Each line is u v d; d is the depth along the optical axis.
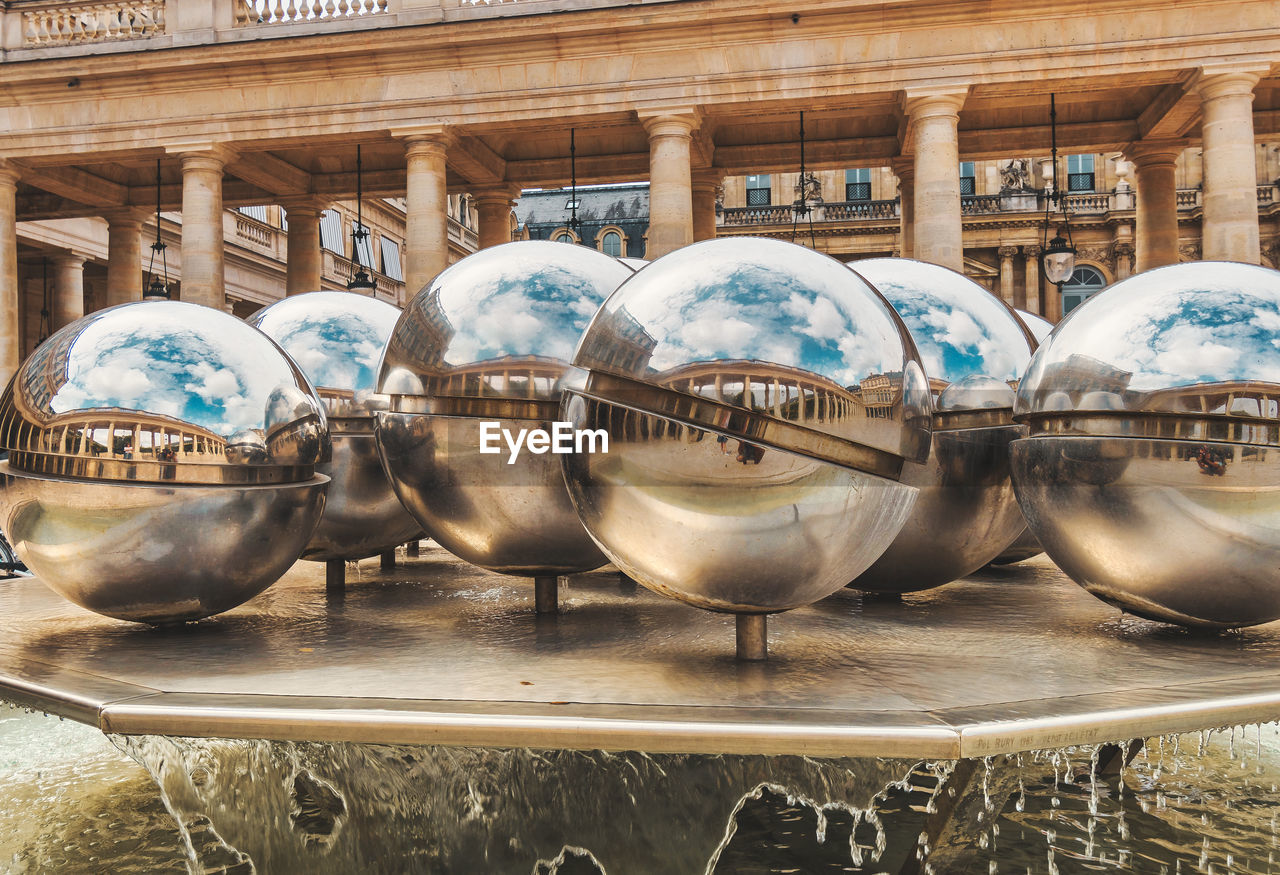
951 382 2.97
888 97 21.00
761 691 1.96
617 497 2.11
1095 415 2.44
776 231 44.94
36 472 2.54
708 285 2.09
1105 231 43.66
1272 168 41.41
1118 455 2.38
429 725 1.75
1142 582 2.46
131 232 27.83
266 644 2.53
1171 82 20.36
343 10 23.16
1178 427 2.33
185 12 23.00
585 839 1.94
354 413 3.50
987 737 1.66
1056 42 20.00
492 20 21.41
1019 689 1.97
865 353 2.08
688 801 1.92
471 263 2.91
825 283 2.12
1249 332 2.30
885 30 20.48
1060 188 44.19
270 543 2.66
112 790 2.95
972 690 1.97
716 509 2.03
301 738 1.79
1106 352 2.42
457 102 22.05
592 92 21.55
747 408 1.99
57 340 2.63
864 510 2.09
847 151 24.78
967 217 44.25
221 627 2.80
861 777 1.93
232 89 22.80
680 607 3.17
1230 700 1.87
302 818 2.26
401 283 44.16
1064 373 2.49
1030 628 2.75
